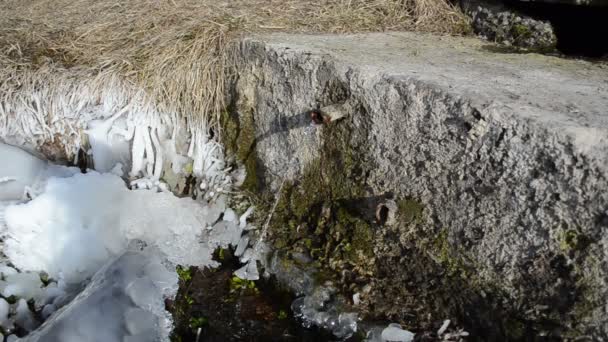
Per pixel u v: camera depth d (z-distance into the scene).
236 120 3.72
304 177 3.26
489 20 3.93
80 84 3.83
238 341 2.85
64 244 3.28
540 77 2.83
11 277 3.22
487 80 2.72
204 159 3.80
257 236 3.31
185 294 3.14
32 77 3.86
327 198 3.11
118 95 3.81
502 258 2.32
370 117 2.80
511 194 2.27
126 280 2.99
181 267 3.34
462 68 2.95
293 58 3.20
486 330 2.38
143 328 2.87
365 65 2.90
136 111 3.78
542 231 2.19
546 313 2.18
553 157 2.12
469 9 4.15
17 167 3.56
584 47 3.49
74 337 2.76
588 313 2.05
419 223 2.64
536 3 3.70
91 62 3.96
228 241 3.43
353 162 2.95
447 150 2.49
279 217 3.32
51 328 2.79
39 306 3.15
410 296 2.64
